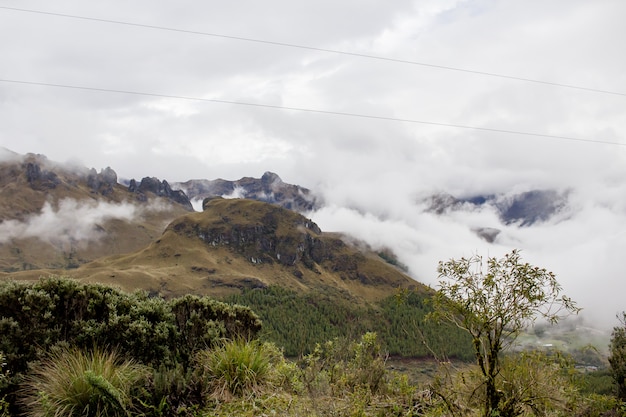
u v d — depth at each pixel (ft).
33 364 21.11
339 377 22.35
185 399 20.40
